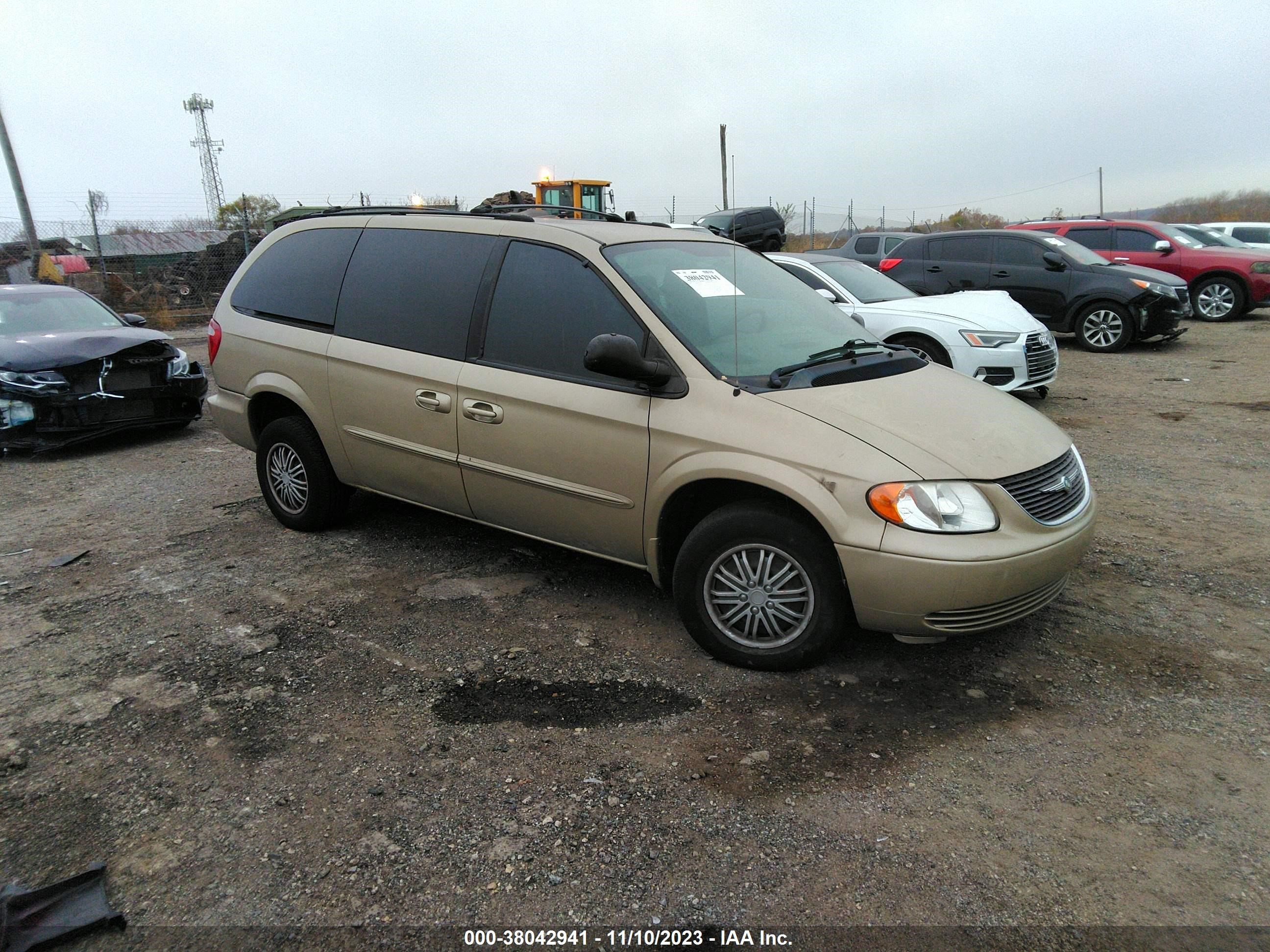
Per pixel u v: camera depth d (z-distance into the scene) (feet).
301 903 7.36
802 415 10.57
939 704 10.37
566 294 12.36
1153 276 37.88
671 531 11.68
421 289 13.92
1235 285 47.85
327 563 15.02
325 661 11.54
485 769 9.20
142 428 24.82
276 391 15.62
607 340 10.65
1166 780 8.89
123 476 21.24
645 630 12.42
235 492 19.58
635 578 14.33
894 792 8.75
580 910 7.27
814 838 8.11
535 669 11.30
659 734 9.84
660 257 12.95
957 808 8.52
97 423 23.45
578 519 12.32
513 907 7.30
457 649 11.84
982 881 7.55
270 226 69.05
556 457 12.14
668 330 11.51
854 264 31.09
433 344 13.55
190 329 61.16
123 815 8.48
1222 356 36.83
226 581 14.25
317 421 15.20
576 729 9.93
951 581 9.72
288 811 8.53
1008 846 7.97
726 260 14.02
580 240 12.54
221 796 8.76
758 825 8.29
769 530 10.53
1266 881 7.48
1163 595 13.37
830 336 13.03
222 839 8.14
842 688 10.77
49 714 10.25
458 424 13.10
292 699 10.59
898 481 9.87
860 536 9.90
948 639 12.00
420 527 16.81
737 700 10.52
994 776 8.99
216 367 16.93
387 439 14.19
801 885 7.52
